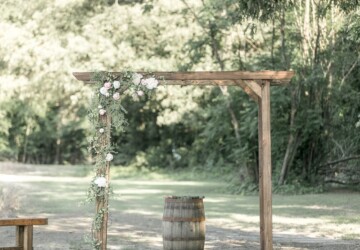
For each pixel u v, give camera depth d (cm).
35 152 5316
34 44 3153
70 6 3155
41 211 1770
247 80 961
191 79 960
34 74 3291
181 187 2916
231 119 2591
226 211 1831
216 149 3572
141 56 3219
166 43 3109
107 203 948
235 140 2600
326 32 2306
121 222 1562
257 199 2258
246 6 1281
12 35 3139
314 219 1582
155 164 4109
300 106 2370
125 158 4241
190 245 993
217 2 2384
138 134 4238
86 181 3284
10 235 1264
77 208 1869
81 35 3241
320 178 2480
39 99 3531
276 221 1541
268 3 1270
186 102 3394
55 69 3162
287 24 2348
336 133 2475
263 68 2364
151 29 3183
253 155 2520
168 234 998
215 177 3622
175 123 3781
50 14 3153
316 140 2450
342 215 1667
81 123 4316
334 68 2375
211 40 2484
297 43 2333
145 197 2350
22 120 4872
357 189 2508
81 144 4609
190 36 2972
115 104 945
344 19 2184
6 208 1750
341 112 2436
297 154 2481
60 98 3684
